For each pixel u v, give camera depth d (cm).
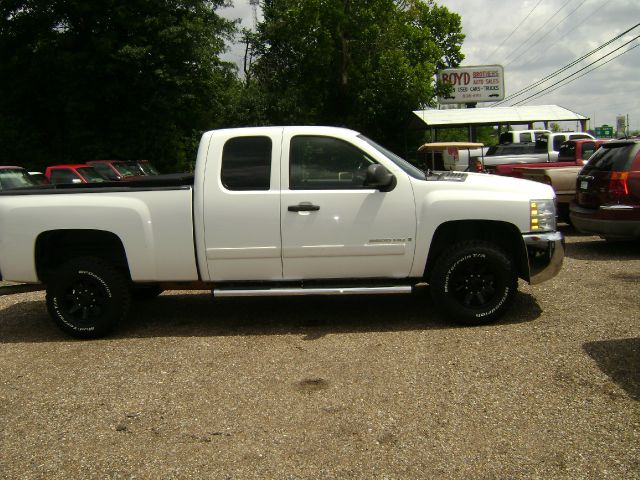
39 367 529
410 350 522
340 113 3553
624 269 796
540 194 581
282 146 574
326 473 341
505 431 378
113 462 363
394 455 357
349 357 512
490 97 3581
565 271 800
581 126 2955
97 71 2448
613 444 357
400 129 3519
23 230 588
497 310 575
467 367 479
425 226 570
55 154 2681
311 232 570
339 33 3284
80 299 597
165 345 569
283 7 3528
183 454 369
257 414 417
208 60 2639
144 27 2503
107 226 580
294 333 586
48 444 389
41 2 2427
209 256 576
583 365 471
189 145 3080
